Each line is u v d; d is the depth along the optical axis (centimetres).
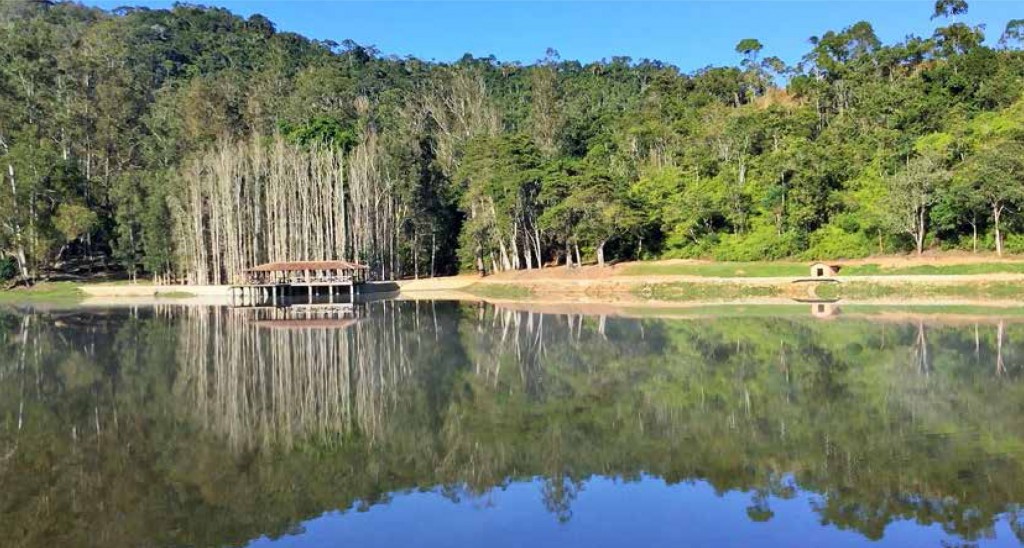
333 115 14288
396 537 1631
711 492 1870
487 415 2758
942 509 1705
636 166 11256
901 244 8431
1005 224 7988
